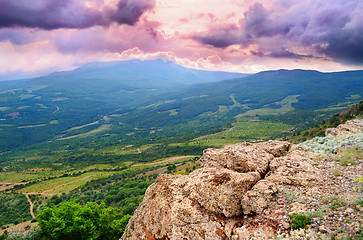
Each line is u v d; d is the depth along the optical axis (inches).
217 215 509.7
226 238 465.1
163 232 633.6
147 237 685.3
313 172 524.1
